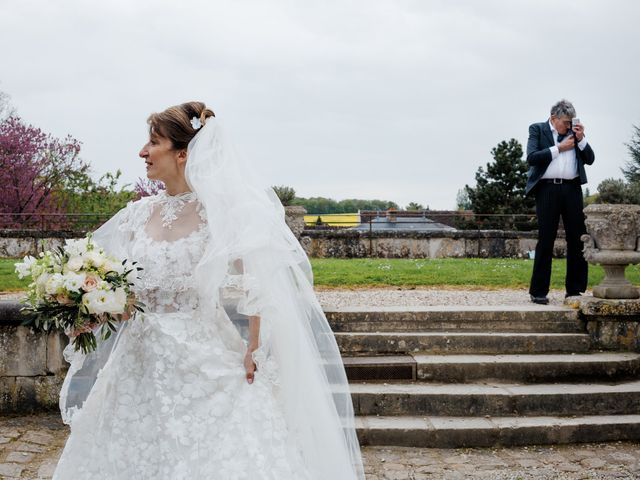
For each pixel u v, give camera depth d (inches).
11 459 189.3
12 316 231.0
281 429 112.0
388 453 197.3
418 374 232.7
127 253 123.3
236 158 121.0
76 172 837.2
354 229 675.4
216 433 109.3
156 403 111.9
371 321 258.8
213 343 115.0
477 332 257.0
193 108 122.6
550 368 234.5
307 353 120.6
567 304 271.1
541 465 187.6
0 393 234.5
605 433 207.5
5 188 806.5
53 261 115.0
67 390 131.3
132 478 111.0
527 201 1176.2
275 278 115.5
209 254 112.3
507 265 494.0
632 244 263.6
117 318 117.1
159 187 818.2
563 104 286.0
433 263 515.8
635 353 251.8
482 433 203.0
